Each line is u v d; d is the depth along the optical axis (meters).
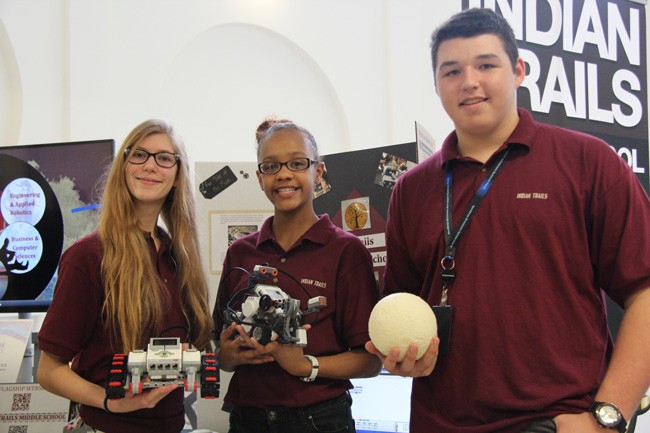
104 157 2.87
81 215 2.85
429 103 4.65
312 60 4.43
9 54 3.63
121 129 3.89
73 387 1.67
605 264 1.47
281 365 1.83
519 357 1.43
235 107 4.40
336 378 1.91
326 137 4.52
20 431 2.38
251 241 2.12
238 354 1.85
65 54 3.76
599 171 1.47
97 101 3.82
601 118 4.15
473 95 1.53
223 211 2.78
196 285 1.97
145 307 1.80
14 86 3.67
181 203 1.99
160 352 1.58
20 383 2.43
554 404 1.39
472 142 1.63
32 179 2.89
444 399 1.53
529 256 1.46
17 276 2.88
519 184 1.51
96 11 3.84
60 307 1.73
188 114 4.25
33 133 3.66
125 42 3.94
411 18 4.60
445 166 1.66
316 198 2.75
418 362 1.50
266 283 1.98
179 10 4.10
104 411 1.72
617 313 3.32
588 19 4.19
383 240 2.62
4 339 2.63
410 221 1.71
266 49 4.45
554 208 1.47
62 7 3.78
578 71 4.13
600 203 1.46
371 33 4.54
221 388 2.68
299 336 1.75
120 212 1.85
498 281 1.47
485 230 1.52
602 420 1.32
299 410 1.87
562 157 1.52
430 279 1.64
